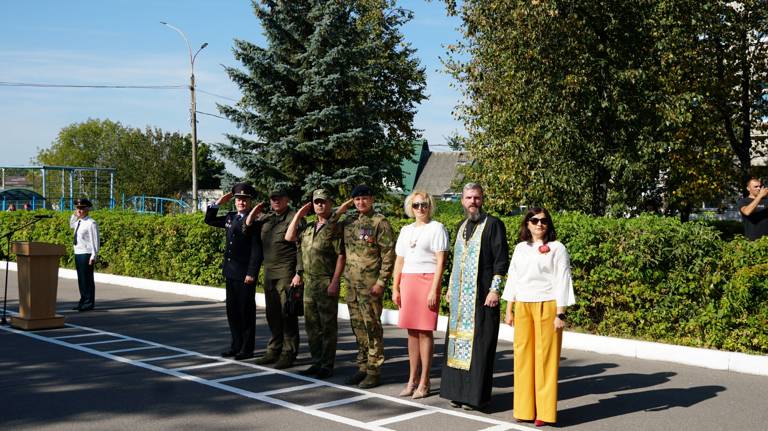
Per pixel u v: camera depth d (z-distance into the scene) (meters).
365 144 20.59
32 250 10.38
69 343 9.45
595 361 8.59
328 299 7.62
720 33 18.16
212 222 8.77
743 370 7.99
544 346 5.87
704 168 18.69
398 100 30.09
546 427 5.86
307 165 20.36
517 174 15.88
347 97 20.66
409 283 6.82
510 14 14.95
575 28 14.32
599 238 9.51
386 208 21.19
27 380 7.38
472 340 6.23
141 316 11.94
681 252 8.89
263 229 8.13
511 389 7.21
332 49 19.64
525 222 6.13
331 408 6.40
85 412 6.20
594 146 14.61
